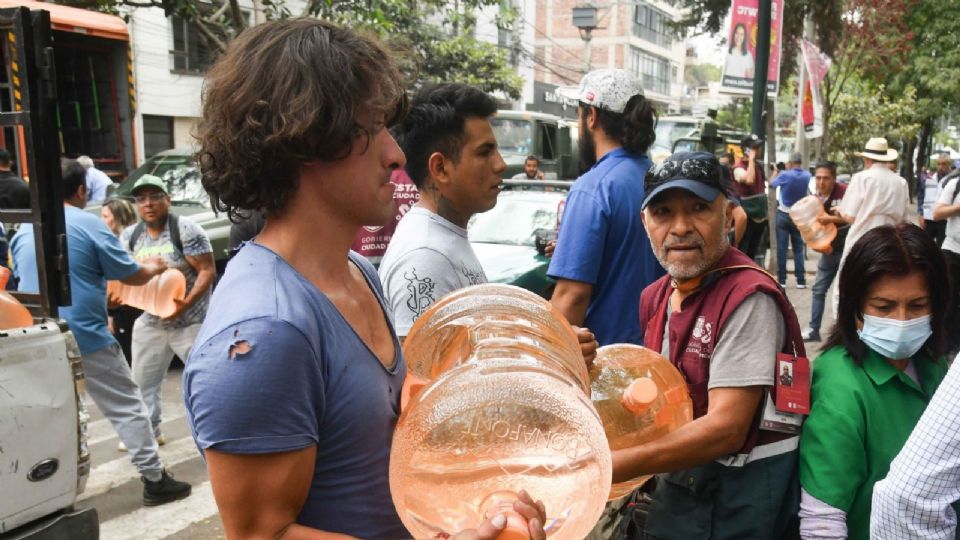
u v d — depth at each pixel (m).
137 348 4.92
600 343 2.82
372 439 1.24
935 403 1.55
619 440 1.91
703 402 2.05
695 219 2.04
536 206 7.48
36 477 2.38
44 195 2.74
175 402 6.04
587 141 3.00
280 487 1.12
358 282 1.40
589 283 2.74
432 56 17.14
